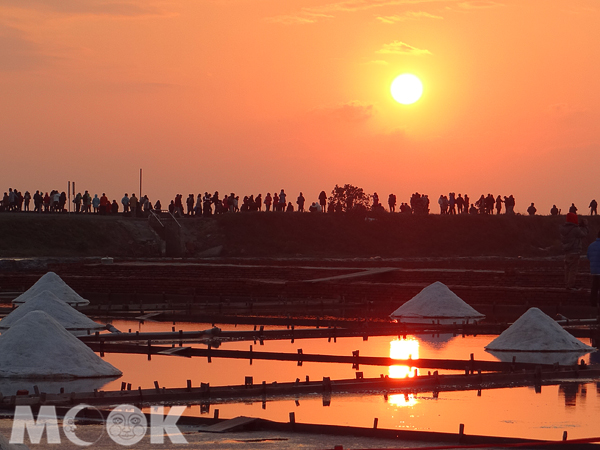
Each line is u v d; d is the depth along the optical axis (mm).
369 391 21391
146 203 101250
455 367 25922
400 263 76375
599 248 43344
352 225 102750
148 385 22484
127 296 57875
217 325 39094
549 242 104625
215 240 97438
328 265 75000
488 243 103375
